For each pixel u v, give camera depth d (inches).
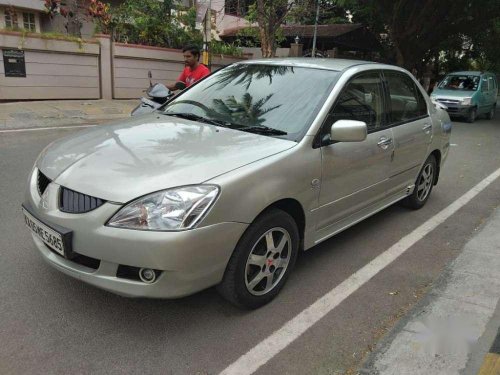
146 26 603.2
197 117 152.3
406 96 194.9
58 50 500.7
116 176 109.7
